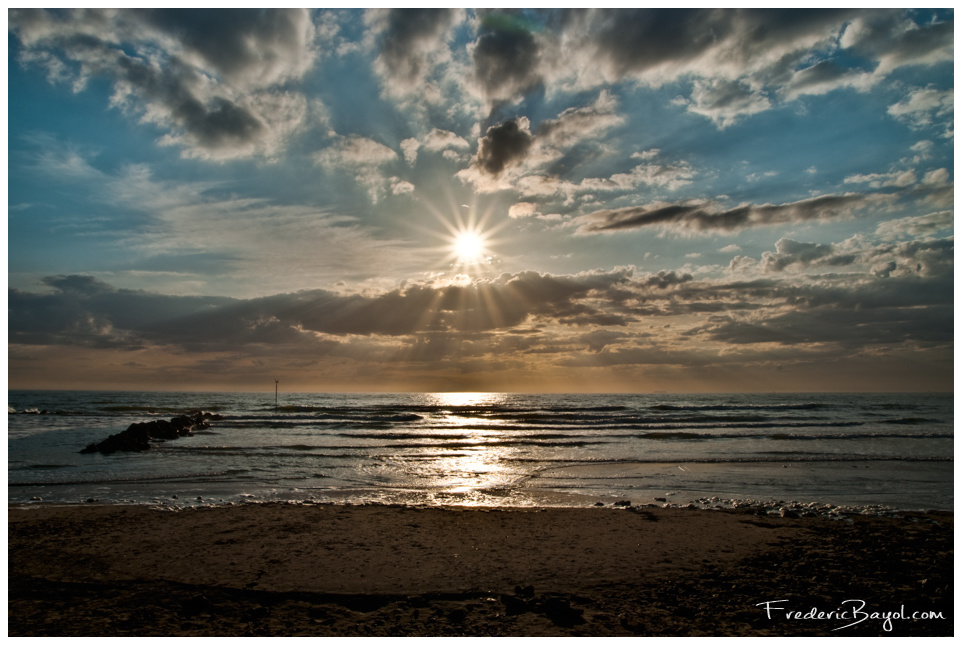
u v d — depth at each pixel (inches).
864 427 1334.9
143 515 403.2
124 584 263.0
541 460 759.7
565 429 1373.0
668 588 262.8
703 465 700.0
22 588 256.8
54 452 784.3
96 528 363.9
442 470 666.2
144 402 3110.2
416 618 224.2
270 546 326.0
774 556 314.7
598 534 359.3
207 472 625.6
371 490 533.6
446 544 334.3
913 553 320.2
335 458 768.9
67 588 257.1
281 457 772.0
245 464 693.9
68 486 534.3
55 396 4352.9
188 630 208.4
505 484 573.0
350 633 207.2
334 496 502.0
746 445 934.4
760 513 430.9
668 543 339.6
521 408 2623.0
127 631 206.7
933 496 502.0
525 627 213.9
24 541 332.8
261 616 225.8
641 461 740.7
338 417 1775.3
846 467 672.4
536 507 451.8
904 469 652.7
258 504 449.7
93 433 1056.8
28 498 475.2
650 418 1772.9
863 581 271.9
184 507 438.3
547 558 309.1
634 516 411.5
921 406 2610.7
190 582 266.2
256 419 1667.1
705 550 326.0
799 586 264.7
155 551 314.5
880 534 362.0
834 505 461.1
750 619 223.5
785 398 4840.1
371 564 295.6
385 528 370.3
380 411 2174.0
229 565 291.4
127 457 749.9
